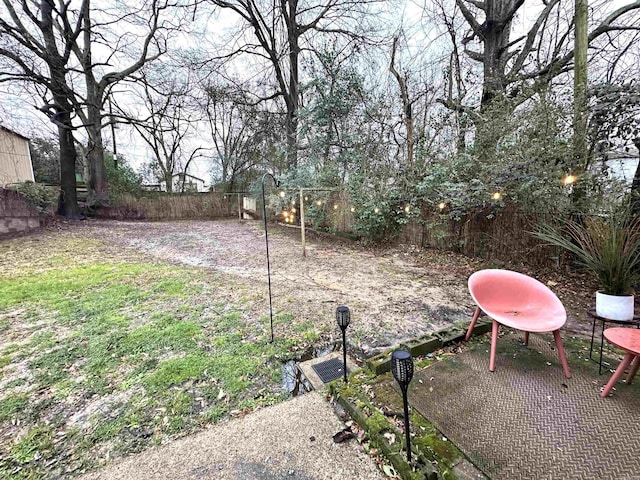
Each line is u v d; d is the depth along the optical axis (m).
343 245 7.04
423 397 1.88
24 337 2.72
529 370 2.13
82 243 6.91
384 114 7.75
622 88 3.44
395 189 6.26
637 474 1.34
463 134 5.96
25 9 8.67
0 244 6.56
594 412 1.71
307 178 8.11
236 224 11.06
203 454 1.54
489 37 6.52
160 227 10.12
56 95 9.55
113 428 1.72
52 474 1.45
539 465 1.40
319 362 2.40
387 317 3.21
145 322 3.03
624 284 2.43
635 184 3.51
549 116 3.95
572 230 3.81
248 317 3.18
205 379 2.15
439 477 1.34
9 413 1.83
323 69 8.61
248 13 9.68
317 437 1.63
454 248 5.71
